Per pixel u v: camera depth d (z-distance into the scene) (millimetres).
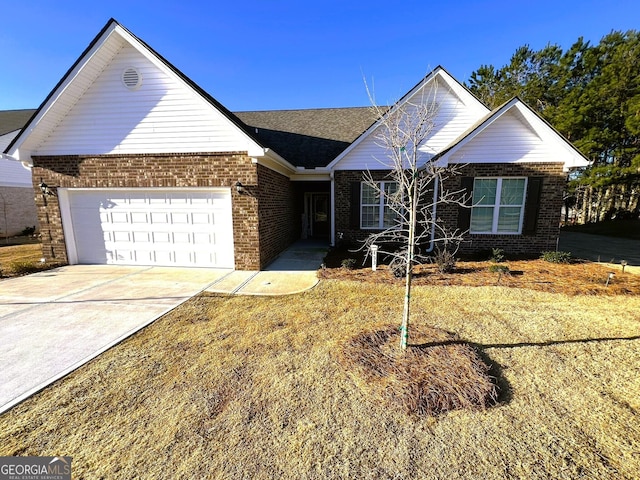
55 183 8719
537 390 3094
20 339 4359
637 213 22047
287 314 5285
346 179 11109
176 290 6727
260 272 8328
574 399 2961
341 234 11398
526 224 9812
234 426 2627
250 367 3586
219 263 8734
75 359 3805
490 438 2473
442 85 10312
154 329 4711
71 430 2604
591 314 5172
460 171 9797
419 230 10516
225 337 4410
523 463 2230
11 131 17328
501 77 25703
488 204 10062
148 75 7934
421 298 6055
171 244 8875
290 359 3750
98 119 8281
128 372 3508
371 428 2584
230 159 8086
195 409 2855
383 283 7121
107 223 9031
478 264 8805
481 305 5625
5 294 6430
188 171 8273
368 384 3178
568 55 21219
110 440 2488
